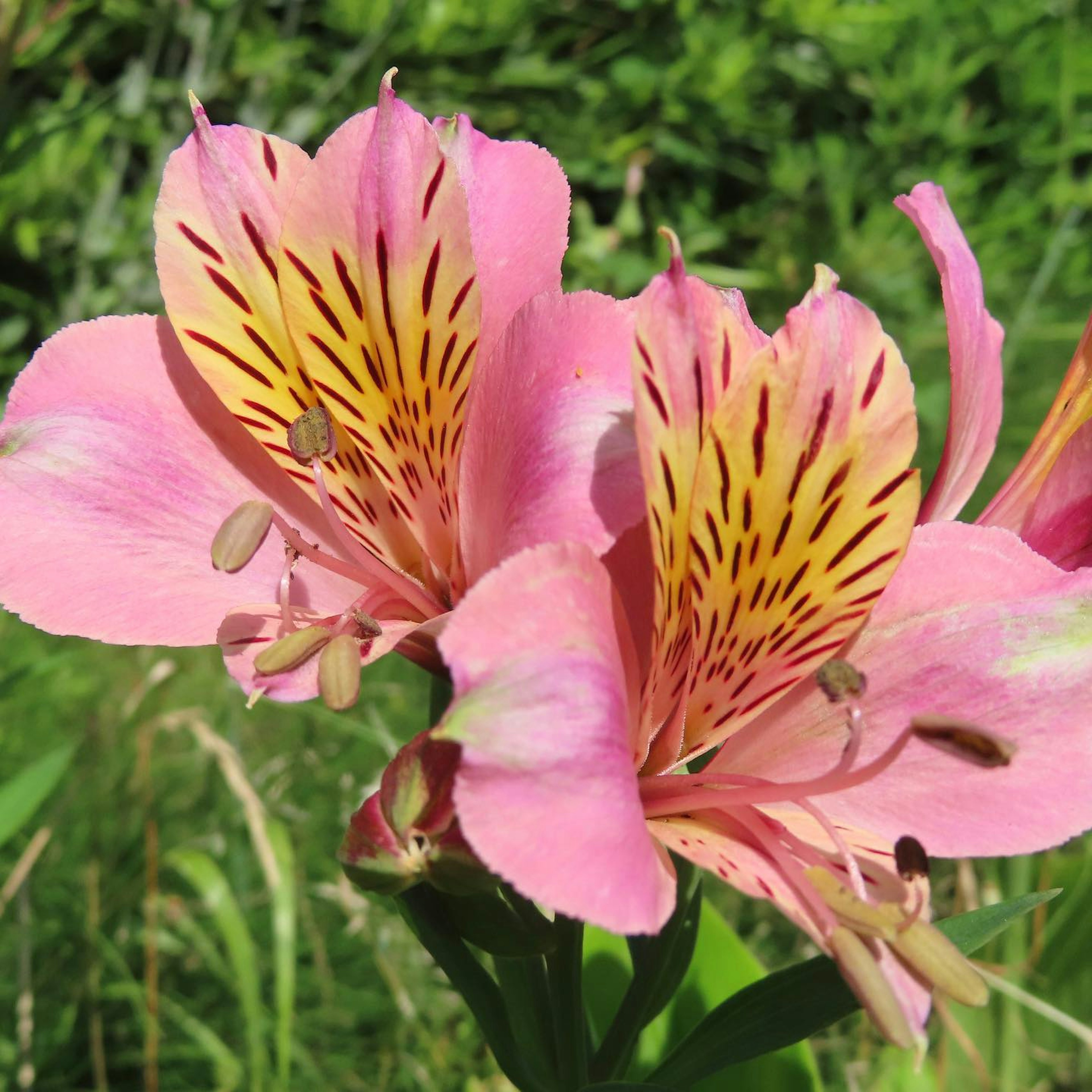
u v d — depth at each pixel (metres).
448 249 0.21
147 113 0.69
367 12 0.72
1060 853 0.38
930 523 0.22
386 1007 0.38
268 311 0.22
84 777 0.40
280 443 0.22
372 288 0.21
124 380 0.22
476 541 0.22
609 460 0.20
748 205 0.82
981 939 0.21
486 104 0.77
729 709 0.21
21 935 0.35
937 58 0.78
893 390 0.20
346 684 0.19
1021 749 0.20
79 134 0.64
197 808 0.42
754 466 0.20
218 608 0.22
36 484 0.22
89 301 0.70
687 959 0.23
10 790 0.28
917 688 0.21
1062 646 0.21
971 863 0.38
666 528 0.19
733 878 0.19
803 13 0.77
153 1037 0.35
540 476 0.20
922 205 0.22
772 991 0.21
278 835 0.32
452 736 0.18
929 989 0.19
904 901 0.20
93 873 0.37
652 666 0.20
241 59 0.68
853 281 0.71
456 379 0.21
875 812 0.21
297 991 0.39
